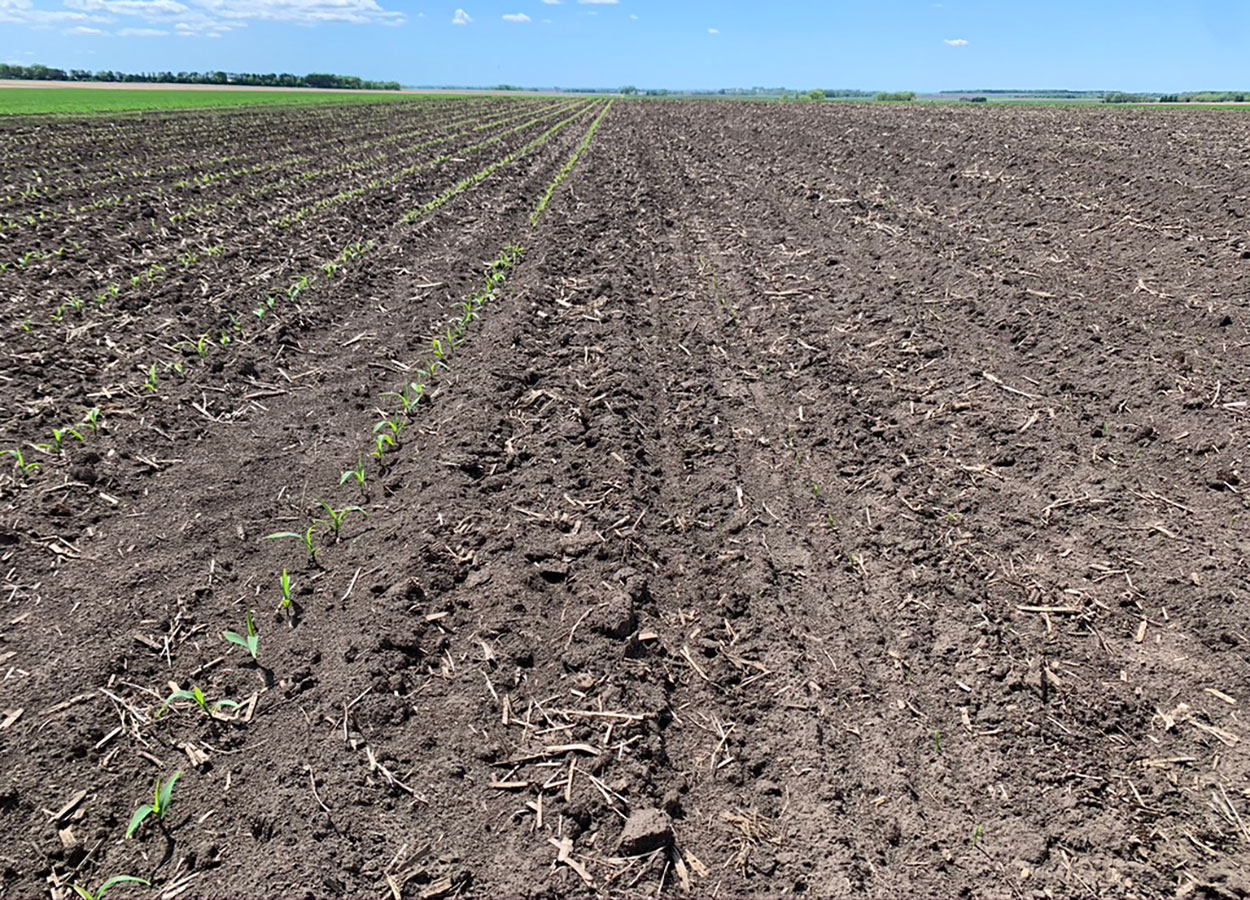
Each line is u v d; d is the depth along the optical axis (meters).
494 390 5.77
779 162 15.76
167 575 3.85
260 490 4.62
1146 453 4.68
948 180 11.63
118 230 10.78
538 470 4.84
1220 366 5.40
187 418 5.45
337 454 5.04
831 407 5.59
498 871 2.53
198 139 23.62
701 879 2.53
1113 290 6.79
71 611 3.57
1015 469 4.70
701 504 4.60
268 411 5.61
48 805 2.69
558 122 34.06
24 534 4.08
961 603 3.71
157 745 2.94
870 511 4.45
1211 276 6.71
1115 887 2.47
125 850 2.56
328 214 11.75
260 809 2.70
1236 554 3.80
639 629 3.58
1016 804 2.76
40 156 17.94
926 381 5.82
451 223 11.34
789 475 4.86
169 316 7.32
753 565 4.05
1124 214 8.68
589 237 10.38
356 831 2.63
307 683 3.22
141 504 4.43
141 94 52.41
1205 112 25.12
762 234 10.07
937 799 2.80
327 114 38.62
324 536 4.19
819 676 3.35
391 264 9.16
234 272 8.73
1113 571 3.81
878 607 3.73
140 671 3.26
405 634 3.47
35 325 6.98
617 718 3.09
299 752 2.92
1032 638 3.46
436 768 2.88
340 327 7.27
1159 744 2.95
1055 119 21.72
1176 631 3.44
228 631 3.45
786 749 3.01
